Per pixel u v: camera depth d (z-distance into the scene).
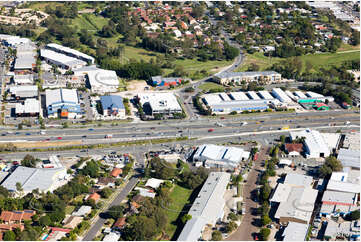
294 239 192.50
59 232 195.25
